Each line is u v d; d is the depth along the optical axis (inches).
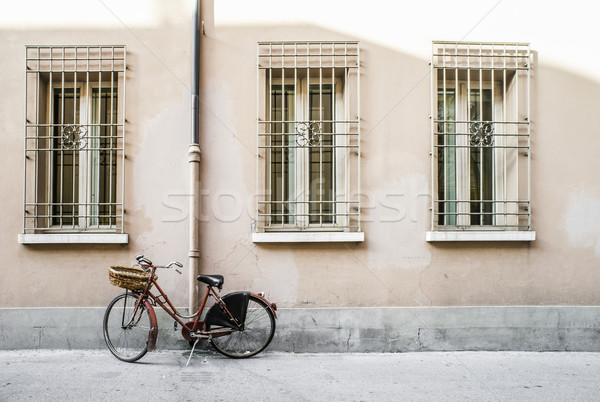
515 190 182.9
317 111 190.2
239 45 181.0
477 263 179.3
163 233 176.7
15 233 175.2
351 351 175.3
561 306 178.2
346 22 182.5
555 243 180.9
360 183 180.1
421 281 178.5
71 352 169.3
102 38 179.6
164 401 125.0
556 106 183.6
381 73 182.2
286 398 128.1
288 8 182.1
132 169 177.9
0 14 178.4
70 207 184.7
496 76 189.5
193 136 175.2
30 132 178.5
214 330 160.9
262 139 180.9
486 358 167.5
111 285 175.2
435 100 182.1
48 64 179.8
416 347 175.9
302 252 177.5
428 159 181.5
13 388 133.6
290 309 175.3
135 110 178.9
